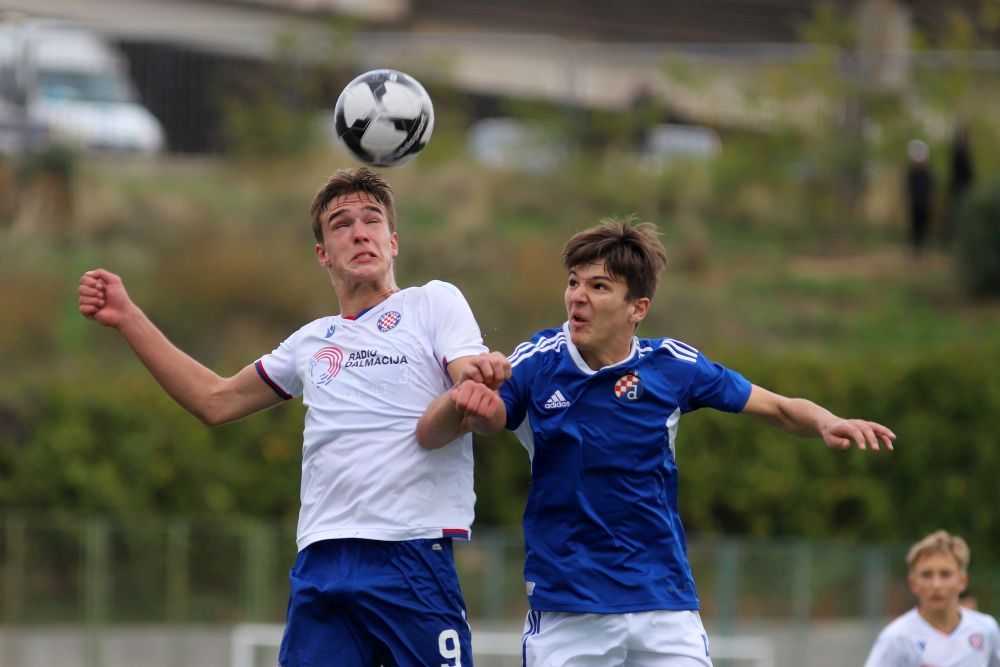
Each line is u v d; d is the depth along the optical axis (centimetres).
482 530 6912
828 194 9769
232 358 7206
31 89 9369
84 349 7625
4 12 10069
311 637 1917
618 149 9806
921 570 2881
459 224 9075
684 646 1994
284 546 6053
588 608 1977
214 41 9906
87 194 8756
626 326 2016
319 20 10850
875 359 7444
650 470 2005
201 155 9825
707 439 7125
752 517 7094
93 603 6025
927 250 9412
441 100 9844
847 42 9975
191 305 7769
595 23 12900
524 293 8144
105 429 6756
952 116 9575
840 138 9644
